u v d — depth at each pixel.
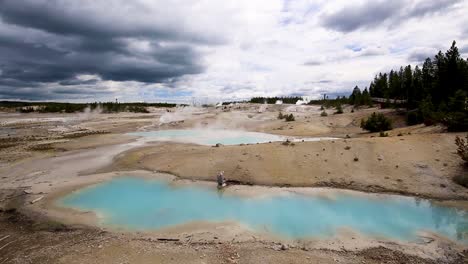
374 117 37.38
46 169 21.59
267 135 38.62
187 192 16.47
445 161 18.09
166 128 46.81
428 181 16.52
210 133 41.06
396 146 20.80
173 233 11.73
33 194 16.34
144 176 19.38
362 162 19.14
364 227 12.27
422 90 44.06
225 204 14.73
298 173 18.33
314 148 21.80
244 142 32.28
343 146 21.66
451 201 14.79
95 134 40.12
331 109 67.88
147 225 12.53
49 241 11.12
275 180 17.62
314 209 14.07
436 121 28.67
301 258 9.80
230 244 10.78
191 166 20.28
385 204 14.57
